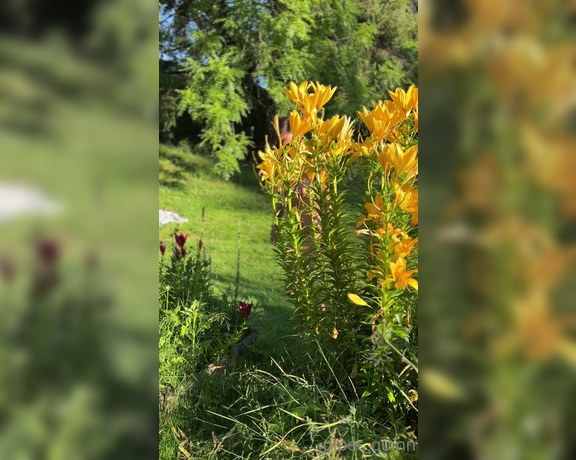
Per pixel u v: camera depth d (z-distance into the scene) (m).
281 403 1.52
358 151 1.53
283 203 1.61
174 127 9.25
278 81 7.67
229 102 7.64
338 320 1.61
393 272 1.21
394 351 1.32
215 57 7.53
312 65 7.82
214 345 2.25
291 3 7.62
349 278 1.59
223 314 2.32
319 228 1.64
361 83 8.21
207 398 1.75
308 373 1.71
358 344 1.60
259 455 1.39
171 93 8.16
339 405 1.46
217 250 4.91
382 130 1.40
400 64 8.81
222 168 7.84
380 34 8.75
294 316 1.83
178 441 1.51
